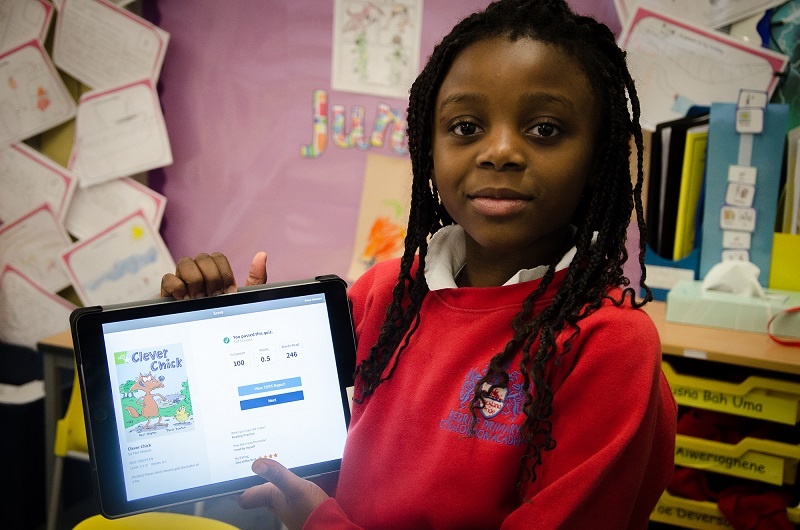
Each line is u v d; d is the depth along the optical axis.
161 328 0.69
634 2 1.50
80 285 1.98
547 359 0.56
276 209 1.83
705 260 1.48
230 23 1.76
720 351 1.22
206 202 1.87
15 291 2.04
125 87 1.84
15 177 1.97
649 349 0.55
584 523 0.54
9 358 2.00
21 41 1.88
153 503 0.65
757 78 1.45
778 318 1.30
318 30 1.71
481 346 0.60
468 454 0.57
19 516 1.81
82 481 2.01
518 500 0.57
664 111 1.52
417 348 0.64
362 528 0.58
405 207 1.73
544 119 0.53
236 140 1.82
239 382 0.69
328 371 0.71
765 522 1.24
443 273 0.65
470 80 0.54
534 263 0.62
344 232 1.80
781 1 1.41
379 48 1.68
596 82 0.55
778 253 1.43
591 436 0.54
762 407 1.25
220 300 0.71
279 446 0.69
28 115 1.92
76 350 0.66
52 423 1.68
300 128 1.77
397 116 1.70
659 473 0.61
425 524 0.58
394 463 0.61
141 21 1.80
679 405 1.33
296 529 0.64
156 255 1.93
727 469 1.28
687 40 1.48
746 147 1.43
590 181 0.59
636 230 1.52
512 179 0.53
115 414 0.66
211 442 0.68
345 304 0.73
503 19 0.56
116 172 1.90
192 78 1.81
